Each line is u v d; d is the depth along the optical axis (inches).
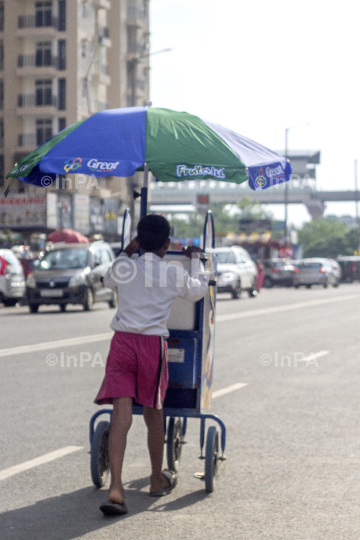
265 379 476.4
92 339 672.4
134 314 218.4
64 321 883.4
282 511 219.3
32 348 604.1
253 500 230.4
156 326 218.2
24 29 2475.4
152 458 234.5
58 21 2484.0
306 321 932.0
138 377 217.0
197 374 237.0
